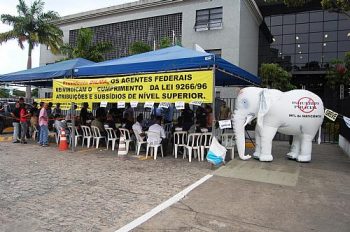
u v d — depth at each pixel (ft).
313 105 31.91
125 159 33.73
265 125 32.24
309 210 18.34
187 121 38.63
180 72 31.91
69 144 43.45
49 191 21.52
